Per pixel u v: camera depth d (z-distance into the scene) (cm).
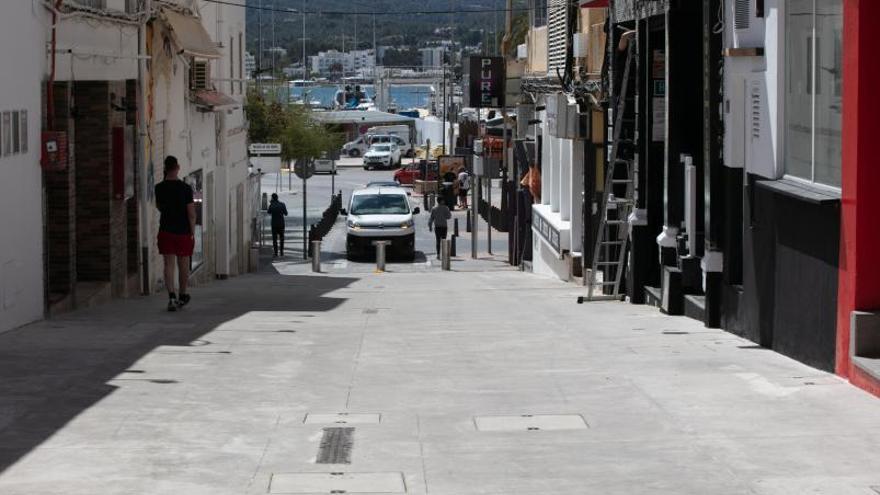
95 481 956
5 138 1798
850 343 1330
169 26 2912
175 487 945
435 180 9000
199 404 1270
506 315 2266
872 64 1298
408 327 2022
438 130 14325
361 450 1073
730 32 1844
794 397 1262
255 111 7462
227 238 4166
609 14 2694
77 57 2184
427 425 1177
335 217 7500
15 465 1001
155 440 1100
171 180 2244
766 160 1672
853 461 1003
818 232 1435
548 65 3953
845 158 1341
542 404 1276
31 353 1588
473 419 1204
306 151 8644
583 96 3102
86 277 2486
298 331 1931
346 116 14388
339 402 1295
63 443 1081
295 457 1048
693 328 1927
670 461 1020
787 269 1559
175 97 3225
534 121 4334
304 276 4162
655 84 2416
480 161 5316
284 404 1280
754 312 1712
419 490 944
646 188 2433
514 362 1576
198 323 2012
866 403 1220
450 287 3256
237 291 2978
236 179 4638
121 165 2489
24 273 1912
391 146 12381
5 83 1798
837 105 1409
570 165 3603
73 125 2216
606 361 1564
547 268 3994
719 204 1900
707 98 1908
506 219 6562
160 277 3009
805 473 970
